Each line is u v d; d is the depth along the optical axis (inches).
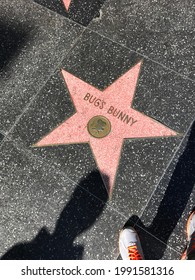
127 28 59.8
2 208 54.3
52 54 59.9
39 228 53.4
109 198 53.2
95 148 55.1
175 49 58.0
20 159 55.9
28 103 58.2
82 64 58.9
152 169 53.6
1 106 58.5
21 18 62.2
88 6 61.4
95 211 53.2
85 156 55.0
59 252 52.7
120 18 60.4
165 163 53.7
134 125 55.3
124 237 51.0
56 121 56.9
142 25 59.7
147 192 53.0
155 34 59.0
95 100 56.9
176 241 51.4
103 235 52.4
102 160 54.6
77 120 56.5
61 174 54.8
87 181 54.2
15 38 61.4
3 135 57.2
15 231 53.6
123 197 53.2
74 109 57.0
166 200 52.5
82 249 52.4
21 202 54.3
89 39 59.9
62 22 61.2
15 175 55.3
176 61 57.4
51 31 61.1
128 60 58.3
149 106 55.8
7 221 53.9
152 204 52.6
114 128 55.5
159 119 55.2
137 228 52.2
